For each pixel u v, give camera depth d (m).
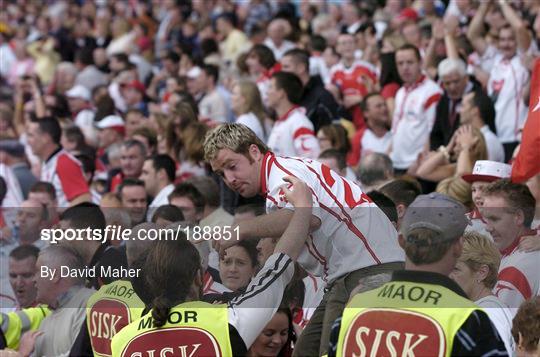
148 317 15.56
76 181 30.09
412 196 19.52
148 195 28.06
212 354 15.24
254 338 15.38
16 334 17.55
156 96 49.22
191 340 15.27
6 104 43.34
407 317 13.69
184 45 47.28
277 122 30.05
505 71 32.03
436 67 34.47
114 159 34.00
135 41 58.75
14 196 30.72
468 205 21.55
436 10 43.06
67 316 17.12
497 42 35.19
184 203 22.31
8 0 73.25
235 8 57.53
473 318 13.48
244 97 31.55
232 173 16.08
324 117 32.97
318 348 15.79
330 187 16.05
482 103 27.88
